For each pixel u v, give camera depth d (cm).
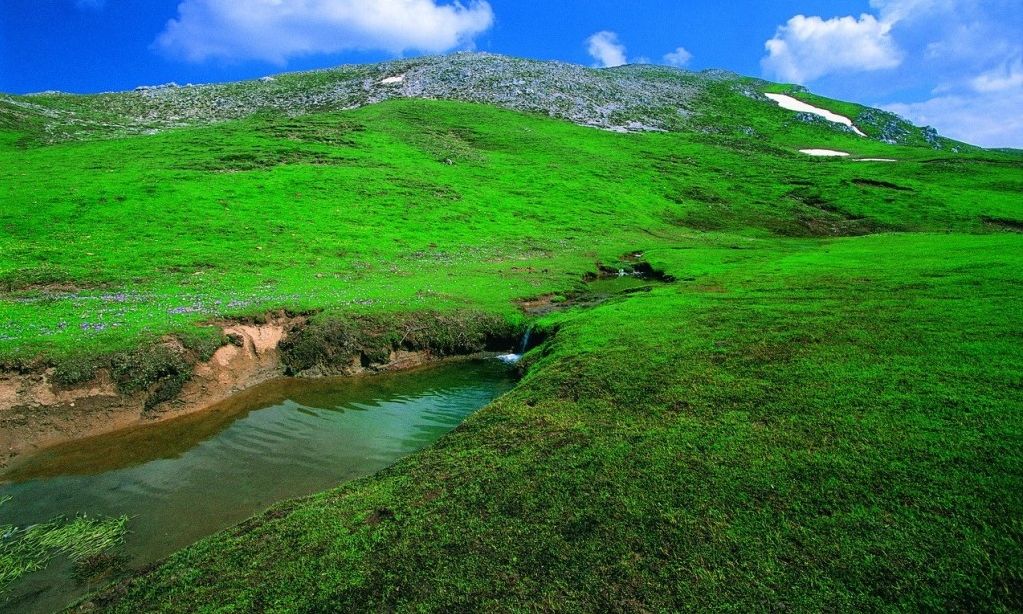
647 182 8931
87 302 2767
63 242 3838
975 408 1293
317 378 2509
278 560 1068
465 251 5034
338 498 1290
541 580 945
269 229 4684
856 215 7956
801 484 1111
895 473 1107
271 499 1452
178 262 3688
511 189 7562
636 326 2322
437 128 9869
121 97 11969
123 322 2414
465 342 2905
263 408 2142
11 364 1916
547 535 1052
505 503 1166
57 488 1540
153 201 4847
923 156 12312
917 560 897
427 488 1272
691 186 9025
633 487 1168
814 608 838
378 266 4212
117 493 1505
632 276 4684
